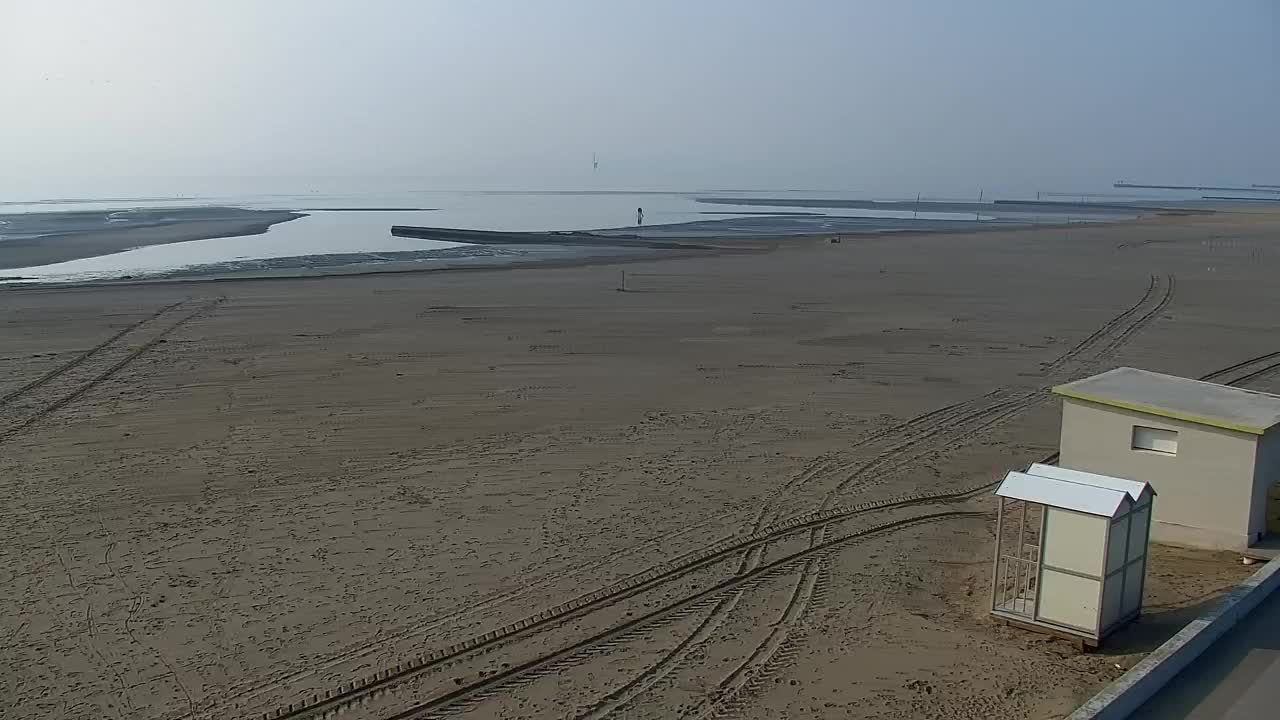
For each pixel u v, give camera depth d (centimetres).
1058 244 6234
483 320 3183
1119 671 972
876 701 924
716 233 8031
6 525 1409
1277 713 852
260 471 1666
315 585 1208
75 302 3481
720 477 1650
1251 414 1309
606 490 1577
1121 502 1017
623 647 1046
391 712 914
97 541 1352
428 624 1100
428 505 1502
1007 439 1909
